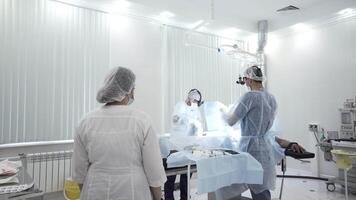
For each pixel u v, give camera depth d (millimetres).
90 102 3514
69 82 3361
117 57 3814
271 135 2654
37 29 3160
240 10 4418
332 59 4371
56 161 3238
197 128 2910
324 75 4473
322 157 4492
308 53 4723
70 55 3385
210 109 2930
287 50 5066
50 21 3256
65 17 3373
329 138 4273
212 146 2666
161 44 4273
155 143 1375
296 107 4887
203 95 4641
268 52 5398
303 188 3922
